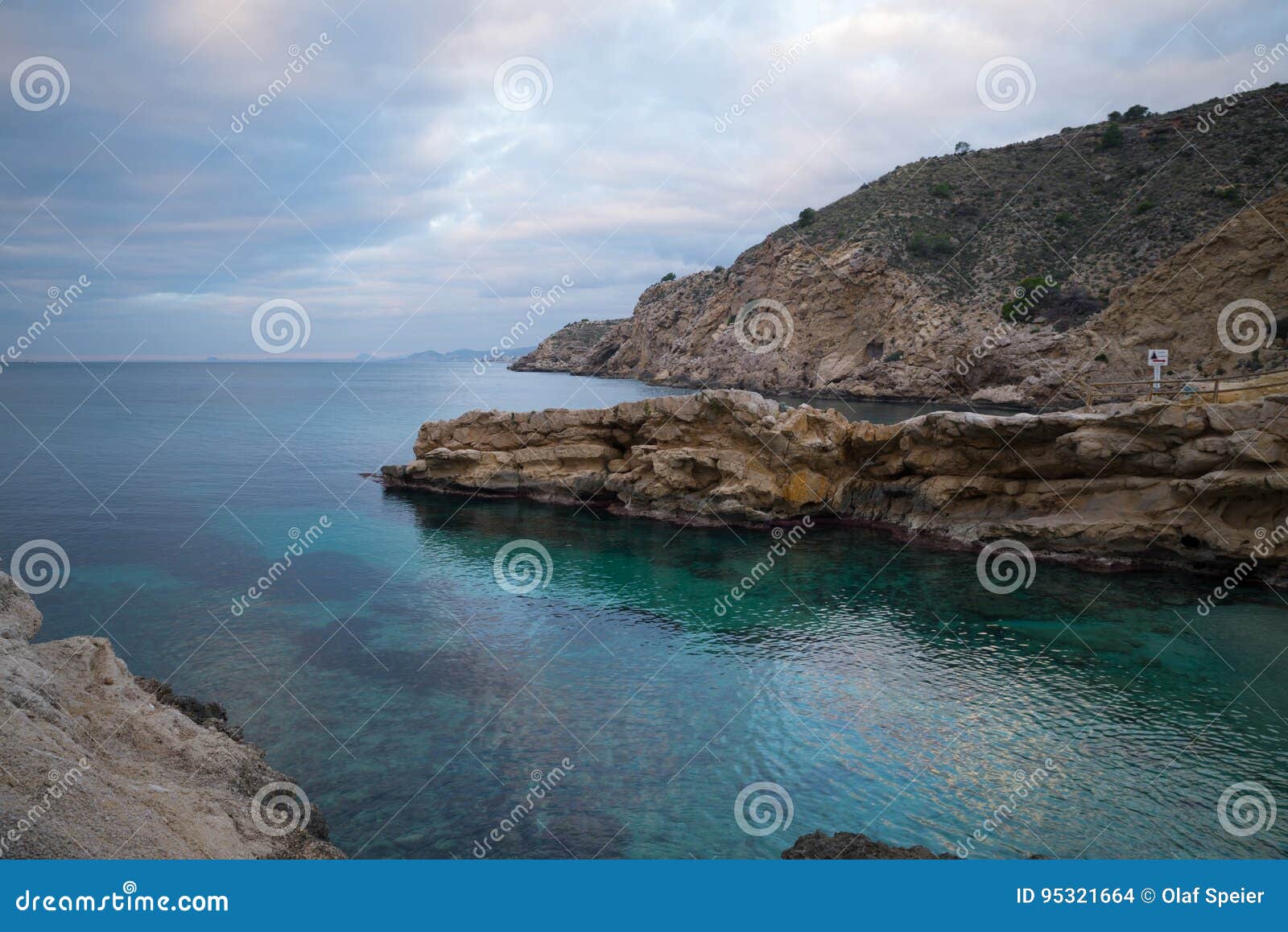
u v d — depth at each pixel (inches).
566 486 1582.2
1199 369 2399.1
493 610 959.0
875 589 1025.5
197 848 386.6
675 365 5305.1
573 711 693.3
